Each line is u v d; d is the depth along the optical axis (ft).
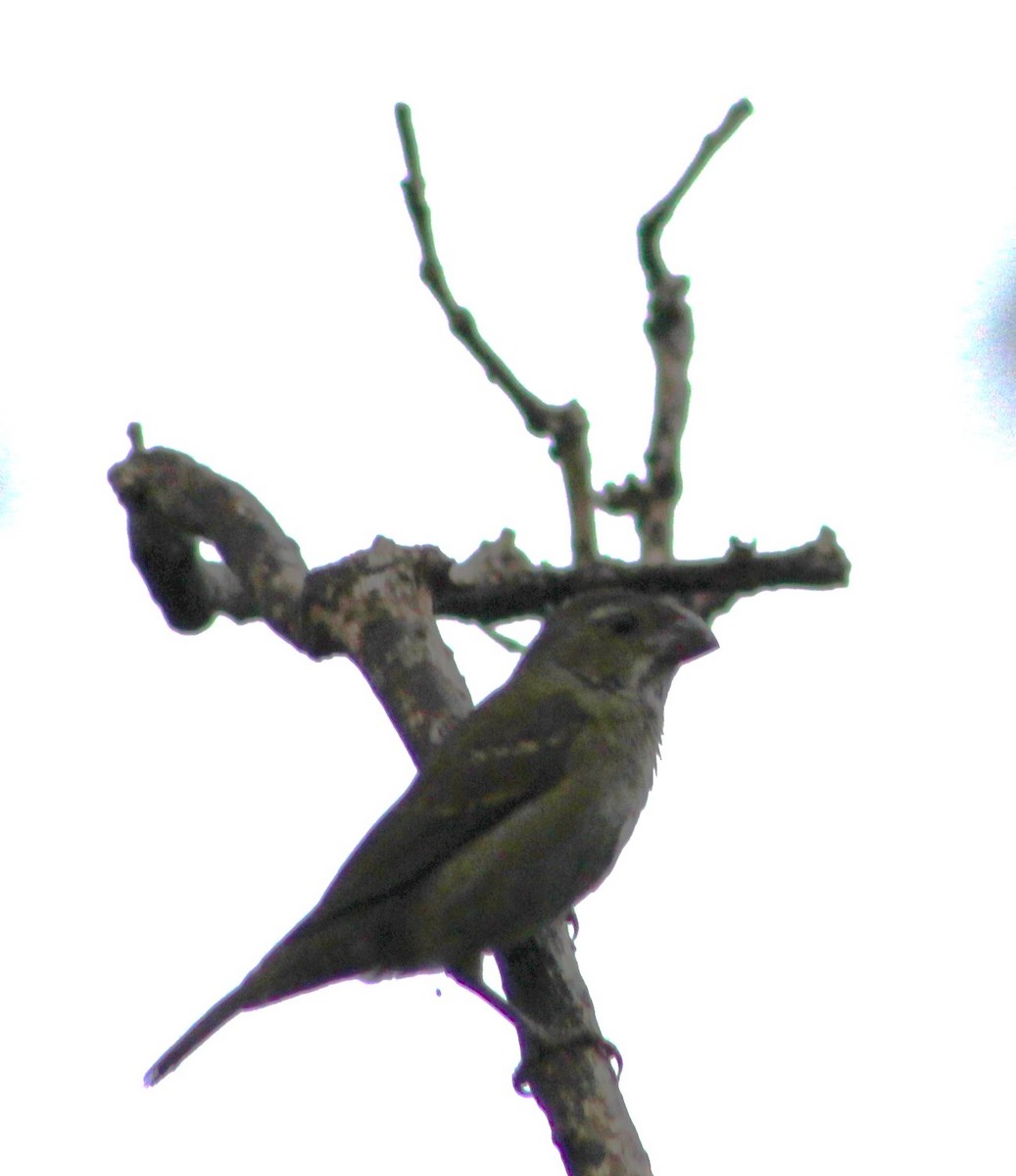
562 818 36.94
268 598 39.65
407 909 36.09
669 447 41.16
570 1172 30.37
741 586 39.60
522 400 39.99
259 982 35.53
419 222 39.88
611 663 38.68
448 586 38.81
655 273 41.39
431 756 36.78
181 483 41.55
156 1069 34.45
